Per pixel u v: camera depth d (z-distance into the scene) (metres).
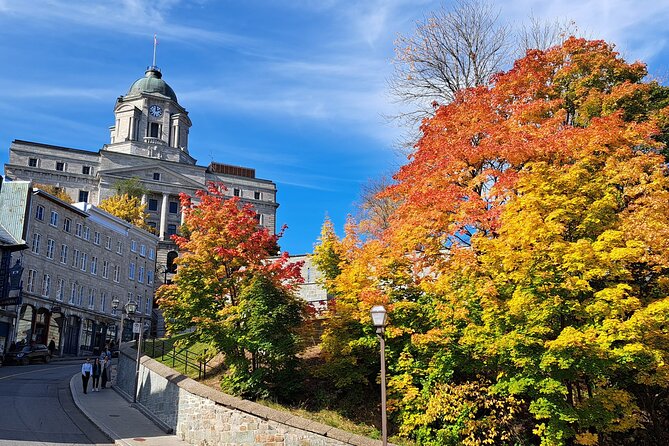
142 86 112.12
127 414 23.36
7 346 44.75
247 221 23.12
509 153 18.69
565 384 16.73
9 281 42.62
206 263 23.02
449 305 18.20
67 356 53.22
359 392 21.50
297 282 23.42
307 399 21.19
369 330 20.52
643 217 15.45
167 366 24.45
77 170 97.38
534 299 15.86
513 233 16.27
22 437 18.03
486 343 16.77
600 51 23.17
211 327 20.92
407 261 20.34
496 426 18.05
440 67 30.16
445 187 20.55
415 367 19.12
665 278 16.27
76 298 56.81
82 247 58.75
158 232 96.69
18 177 93.44
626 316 15.91
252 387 20.11
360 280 21.05
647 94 22.66
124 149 103.19
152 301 73.38
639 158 16.55
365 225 31.69
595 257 15.13
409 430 18.75
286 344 20.14
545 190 16.53
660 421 18.45
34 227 50.50
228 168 116.81
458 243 19.64
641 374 15.63
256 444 17.42
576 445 17.17
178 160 106.62
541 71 23.06
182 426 20.22
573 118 23.16
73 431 19.95
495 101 23.00
